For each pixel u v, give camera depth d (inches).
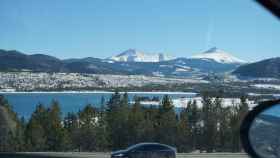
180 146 3139.8
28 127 3122.5
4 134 2795.3
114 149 3255.4
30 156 1278.3
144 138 3211.1
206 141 3034.0
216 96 3289.9
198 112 3154.5
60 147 3193.9
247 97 3225.9
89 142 3260.3
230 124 2775.6
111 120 3302.2
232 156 1572.3
